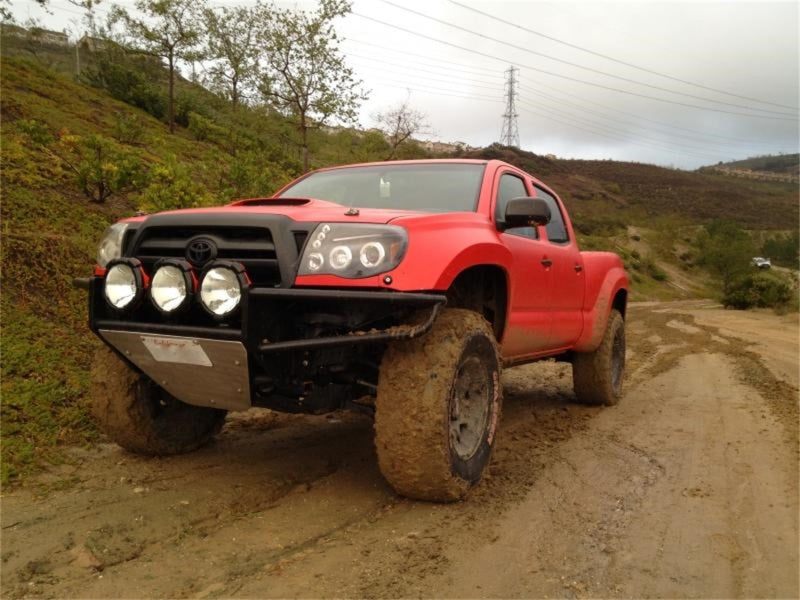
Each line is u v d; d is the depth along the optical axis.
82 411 4.65
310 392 3.61
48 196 9.23
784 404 6.51
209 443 4.60
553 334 5.25
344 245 3.17
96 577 2.64
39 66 22.72
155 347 3.45
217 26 24.67
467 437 3.61
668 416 5.96
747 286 32.25
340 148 25.64
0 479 3.61
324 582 2.61
